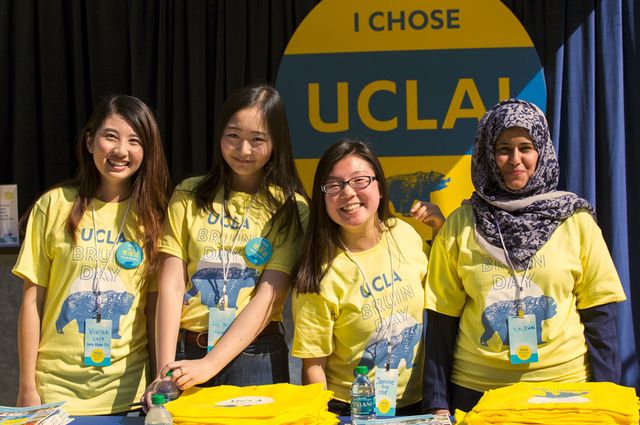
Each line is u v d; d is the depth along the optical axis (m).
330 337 2.40
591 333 2.29
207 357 2.34
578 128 3.40
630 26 3.42
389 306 2.39
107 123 2.60
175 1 3.54
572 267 2.28
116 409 2.55
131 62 3.54
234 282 2.51
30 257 2.62
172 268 2.55
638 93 3.41
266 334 2.55
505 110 2.37
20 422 2.02
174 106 3.54
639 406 1.92
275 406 1.97
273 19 3.52
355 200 2.34
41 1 3.58
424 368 2.37
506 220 2.31
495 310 2.28
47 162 3.58
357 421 2.05
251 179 2.63
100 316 2.55
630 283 3.42
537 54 3.40
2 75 3.59
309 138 3.47
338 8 3.46
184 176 3.54
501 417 1.84
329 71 3.47
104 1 3.56
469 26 3.43
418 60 3.44
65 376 2.54
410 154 3.45
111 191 2.67
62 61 3.59
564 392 2.00
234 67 3.51
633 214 3.42
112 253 2.60
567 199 2.34
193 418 1.91
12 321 3.56
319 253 2.41
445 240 2.41
